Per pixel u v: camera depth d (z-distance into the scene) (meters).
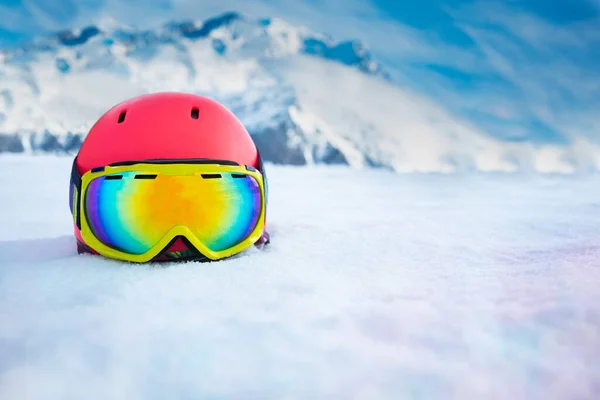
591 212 4.72
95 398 1.04
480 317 1.47
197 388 1.08
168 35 112.44
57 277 2.05
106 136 2.55
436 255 2.55
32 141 49.22
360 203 5.72
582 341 1.29
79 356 1.23
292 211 4.79
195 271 2.17
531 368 1.15
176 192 2.35
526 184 9.55
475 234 3.25
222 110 2.74
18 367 1.17
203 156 2.50
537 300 1.62
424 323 1.43
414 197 6.65
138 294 1.79
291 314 1.54
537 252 2.59
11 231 3.69
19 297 1.75
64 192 6.88
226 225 2.47
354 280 2.00
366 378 1.11
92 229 2.47
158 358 1.22
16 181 8.48
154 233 2.34
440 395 1.04
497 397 1.03
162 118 2.54
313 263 2.35
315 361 1.20
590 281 1.84
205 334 1.37
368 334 1.36
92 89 74.44
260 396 1.05
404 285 1.91
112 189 2.37
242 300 1.71
